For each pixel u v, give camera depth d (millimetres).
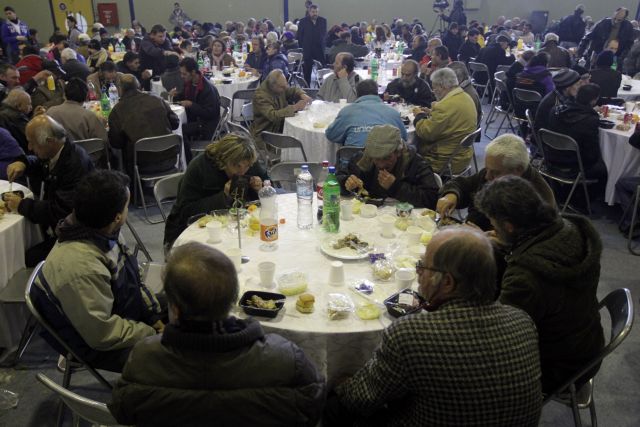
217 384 1077
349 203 2352
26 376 2369
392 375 1186
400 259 1918
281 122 4641
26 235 2598
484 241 1205
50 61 5750
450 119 3818
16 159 2988
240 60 8930
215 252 1147
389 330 1200
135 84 4109
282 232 2197
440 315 1167
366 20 14477
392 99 5102
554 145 3869
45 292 1657
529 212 1521
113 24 13773
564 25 11281
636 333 2725
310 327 1554
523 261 1502
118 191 1692
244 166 2461
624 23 8773
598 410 2203
